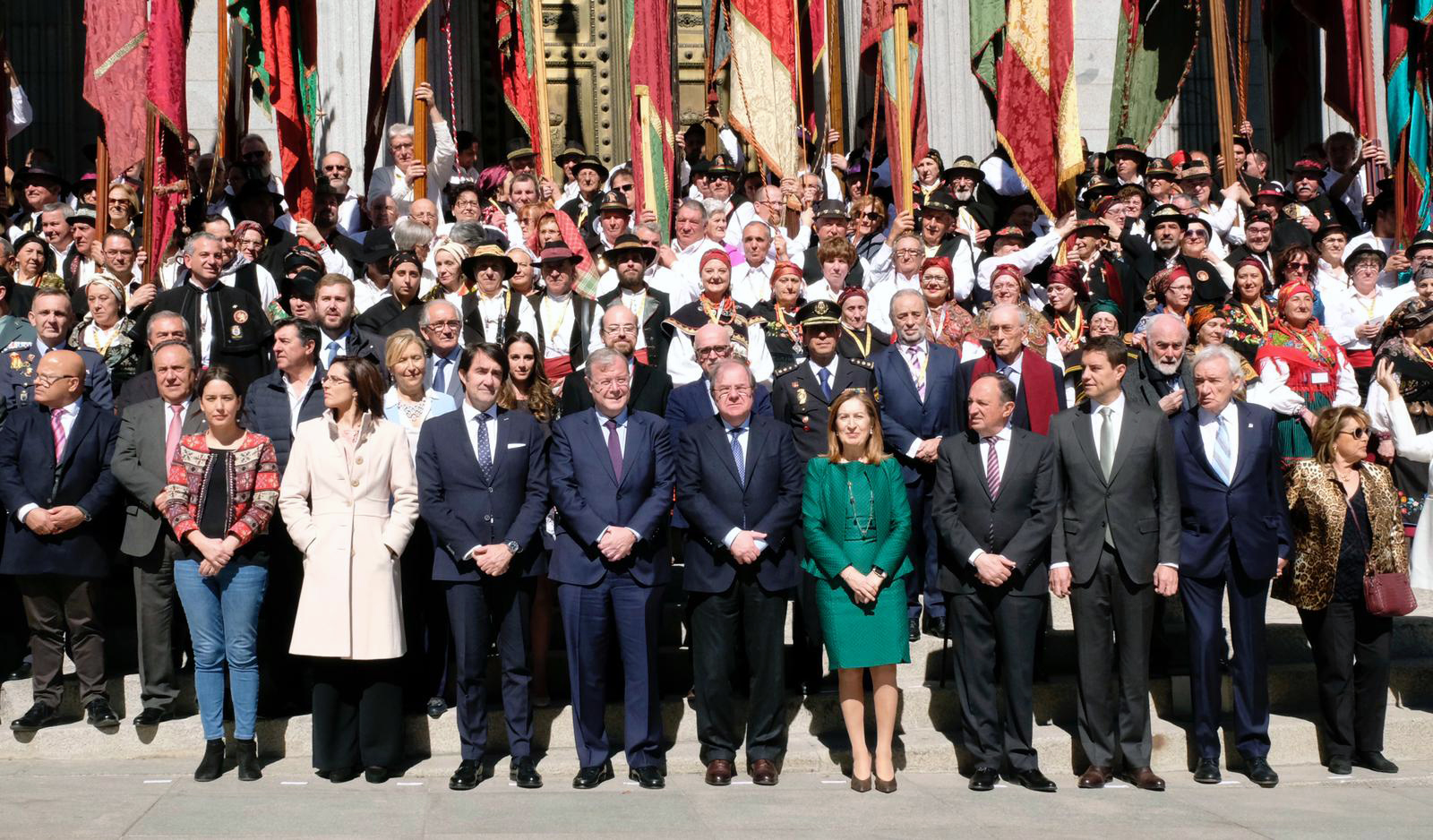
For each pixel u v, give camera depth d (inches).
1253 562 284.4
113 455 292.4
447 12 486.0
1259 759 285.7
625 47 568.7
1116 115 504.4
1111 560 281.4
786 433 286.2
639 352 343.6
